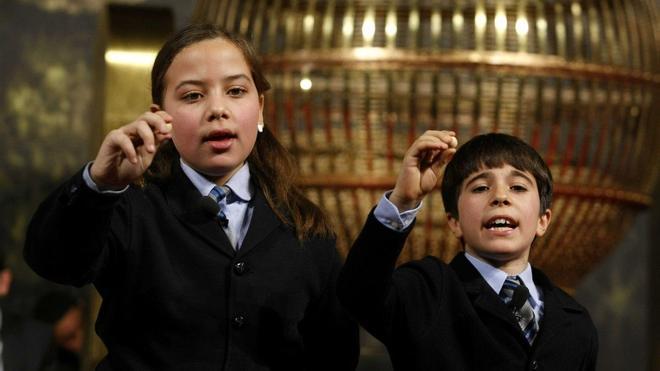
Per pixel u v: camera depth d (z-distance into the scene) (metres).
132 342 4.30
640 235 12.55
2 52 12.73
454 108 5.80
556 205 6.07
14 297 12.31
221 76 4.37
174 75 4.40
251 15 6.32
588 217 6.17
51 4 12.84
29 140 12.70
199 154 4.37
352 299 4.41
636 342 12.53
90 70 12.83
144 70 6.53
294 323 4.38
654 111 6.34
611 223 6.31
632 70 6.21
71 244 4.02
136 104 6.49
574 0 6.25
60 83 12.80
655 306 10.22
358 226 5.96
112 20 6.63
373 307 4.43
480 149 4.88
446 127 5.82
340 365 4.68
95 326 4.45
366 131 5.81
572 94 5.99
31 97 12.74
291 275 4.41
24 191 12.61
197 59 4.39
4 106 12.69
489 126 5.85
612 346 12.57
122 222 4.33
